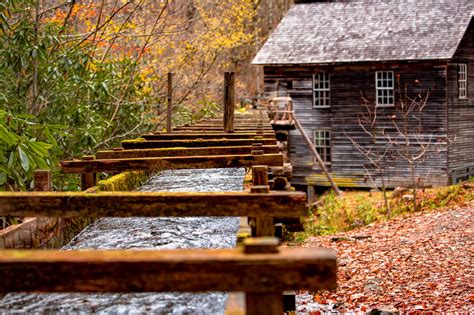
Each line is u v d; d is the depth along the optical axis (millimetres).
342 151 25500
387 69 24297
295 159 26359
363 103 25016
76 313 3779
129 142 9078
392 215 17109
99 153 7785
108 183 6848
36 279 2434
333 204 19406
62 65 12422
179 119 19094
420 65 23906
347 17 26344
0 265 2432
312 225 17484
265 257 2383
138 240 5766
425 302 8445
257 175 4871
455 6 25062
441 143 23922
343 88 25344
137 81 15938
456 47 22906
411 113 24328
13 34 11711
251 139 8945
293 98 26094
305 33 26094
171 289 2406
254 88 42188
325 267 2359
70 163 6957
